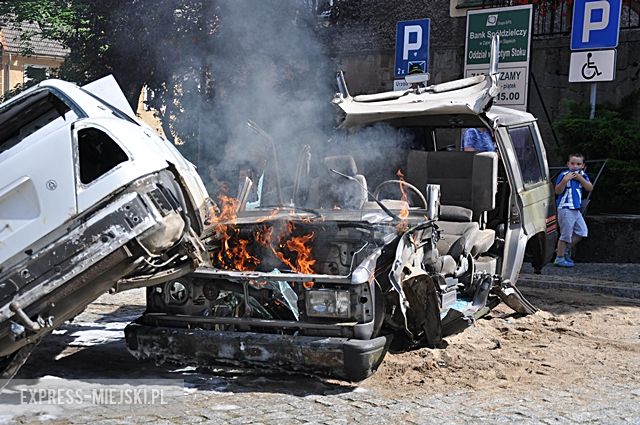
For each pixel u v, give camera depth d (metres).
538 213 9.60
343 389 6.19
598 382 6.57
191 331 6.32
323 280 6.06
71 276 5.39
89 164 6.02
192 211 6.33
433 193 7.01
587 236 13.47
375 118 8.91
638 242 13.38
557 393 6.22
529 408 5.82
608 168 13.91
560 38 16.03
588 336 8.27
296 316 6.25
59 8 14.53
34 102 5.92
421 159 8.85
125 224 5.46
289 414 5.59
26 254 5.42
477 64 14.70
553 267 13.08
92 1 14.46
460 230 8.18
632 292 10.94
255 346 6.11
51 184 5.41
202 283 6.52
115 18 14.48
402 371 6.63
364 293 6.08
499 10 14.36
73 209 5.40
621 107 15.07
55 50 31.88
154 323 6.54
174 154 6.41
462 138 10.64
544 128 16.25
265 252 7.21
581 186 13.12
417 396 6.04
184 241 6.15
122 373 6.71
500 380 6.53
